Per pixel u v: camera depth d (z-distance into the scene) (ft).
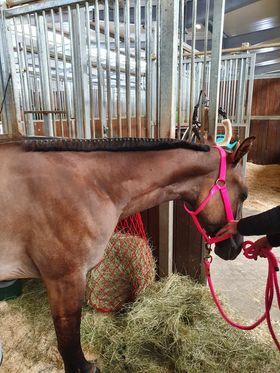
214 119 5.09
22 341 4.75
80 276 3.10
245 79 12.84
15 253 2.95
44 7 5.83
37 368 4.25
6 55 6.72
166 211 5.53
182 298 5.25
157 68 4.95
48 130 6.91
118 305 5.25
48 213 2.85
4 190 2.76
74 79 6.01
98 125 9.97
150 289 5.48
